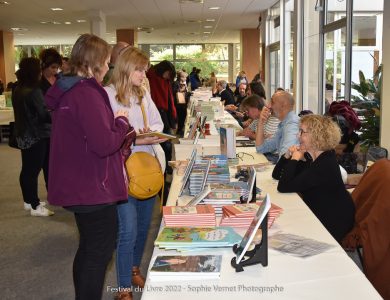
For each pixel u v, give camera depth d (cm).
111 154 190
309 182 248
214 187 237
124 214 234
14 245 373
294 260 161
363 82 464
